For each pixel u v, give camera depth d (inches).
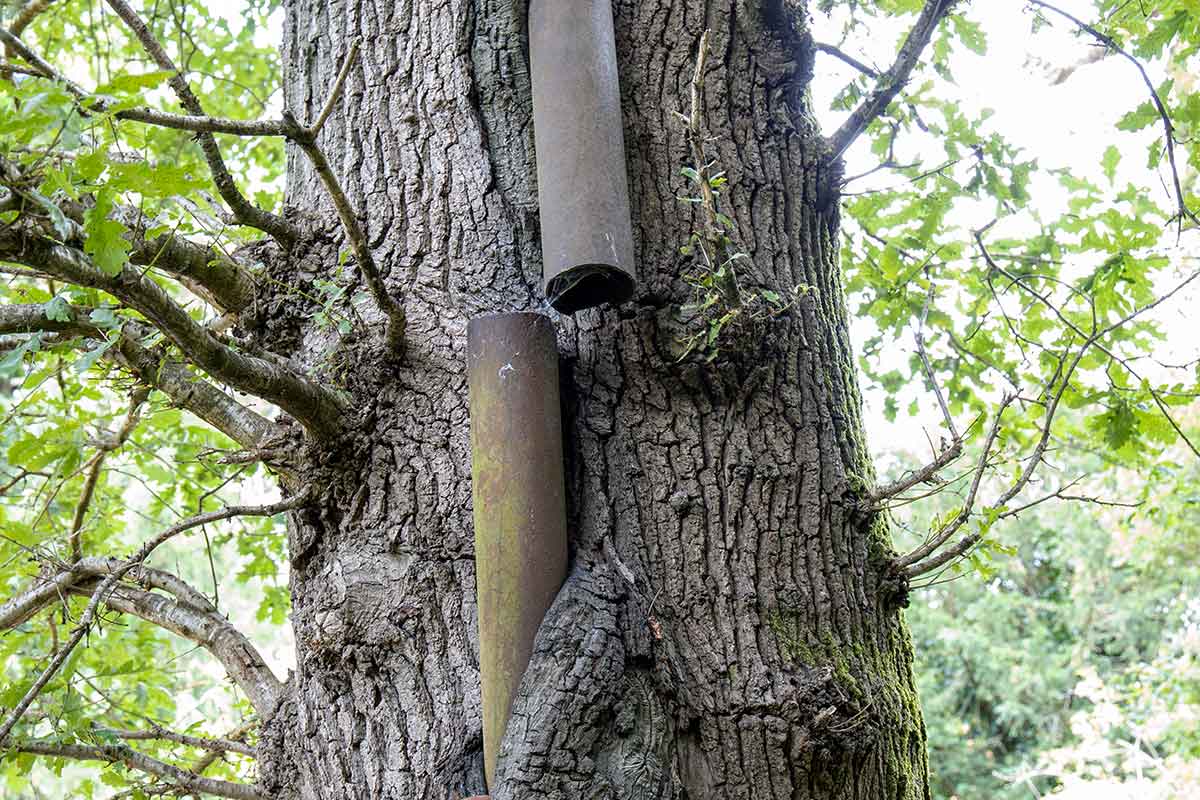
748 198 100.8
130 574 109.3
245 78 212.5
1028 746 482.0
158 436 160.4
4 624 107.4
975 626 488.7
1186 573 440.1
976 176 140.4
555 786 74.1
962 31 135.3
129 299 76.1
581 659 77.7
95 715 143.8
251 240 107.4
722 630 85.8
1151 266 141.3
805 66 107.4
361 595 88.8
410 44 106.4
